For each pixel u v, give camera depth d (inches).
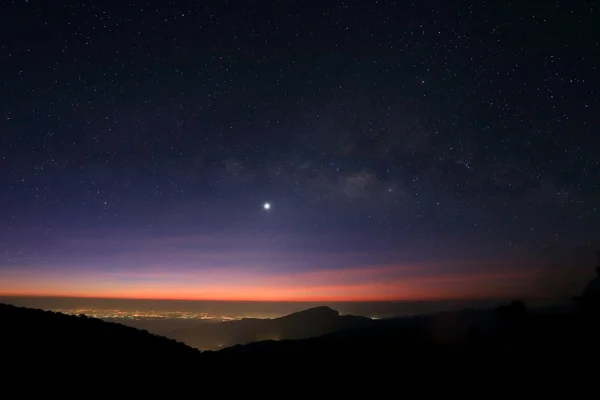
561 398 500.4
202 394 531.2
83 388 471.8
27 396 427.2
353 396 563.2
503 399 518.3
